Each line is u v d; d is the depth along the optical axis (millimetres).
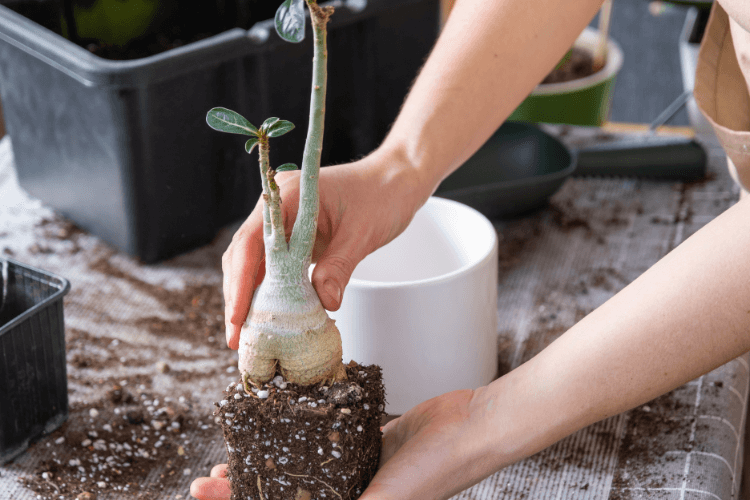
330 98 1004
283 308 478
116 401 719
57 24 1029
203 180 926
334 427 493
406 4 1008
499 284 887
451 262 734
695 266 449
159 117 845
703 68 647
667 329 451
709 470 625
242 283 492
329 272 500
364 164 583
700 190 1039
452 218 716
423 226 726
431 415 542
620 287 869
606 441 666
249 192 985
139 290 885
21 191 1068
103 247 963
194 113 877
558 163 993
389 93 1067
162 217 906
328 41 964
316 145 446
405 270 747
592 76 1549
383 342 626
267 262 476
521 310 842
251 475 524
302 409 489
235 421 500
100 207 927
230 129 431
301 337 480
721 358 451
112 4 1049
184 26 1125
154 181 876
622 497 604
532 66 642
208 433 687
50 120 915
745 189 687
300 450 504
